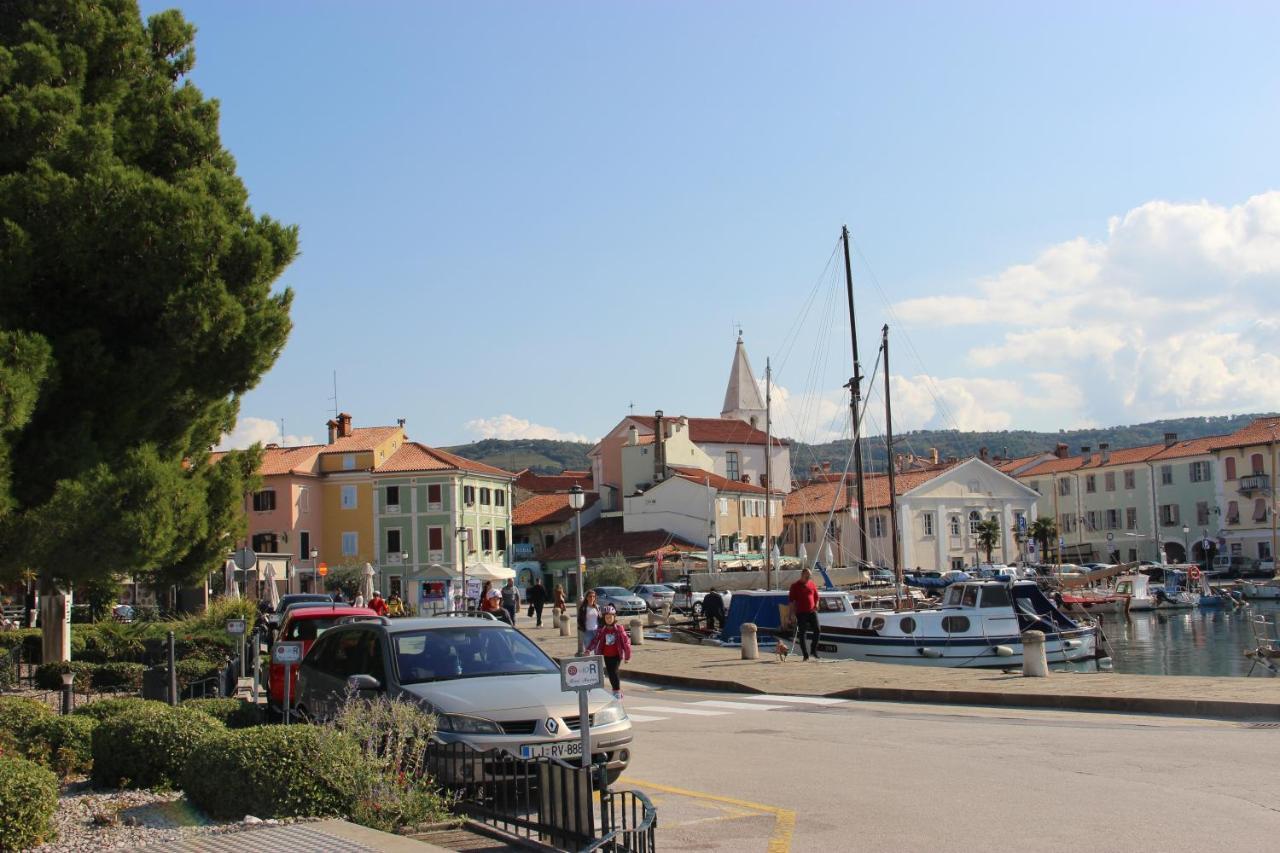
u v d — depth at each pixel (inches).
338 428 3649.1
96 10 696.4
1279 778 449.1
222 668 815.7
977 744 567.8
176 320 627.5
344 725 394.9
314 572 3245.6
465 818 373.1
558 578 3725.4
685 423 4114.2
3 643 1033.5
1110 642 2036.2
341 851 296.8
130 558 593.6
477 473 3518.7
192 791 382.3
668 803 439.2
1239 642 1996.8
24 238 596.4
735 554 3545.8
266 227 701.9
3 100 624.1
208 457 813.9
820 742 598.2
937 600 1998.0
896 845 358.0
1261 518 3811.5
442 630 507.5
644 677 1033.5
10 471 583.8
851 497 3088.1
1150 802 408.5
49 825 339.9
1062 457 4852.4
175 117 707.4
